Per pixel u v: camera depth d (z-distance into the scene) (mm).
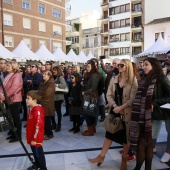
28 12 29234
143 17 37688
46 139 5363
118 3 41281
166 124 3992
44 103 5215
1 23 25984
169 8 36031
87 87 5406
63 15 34844
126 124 3520
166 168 3791
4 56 13281
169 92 3256
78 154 4465
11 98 4945
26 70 7367
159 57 16375
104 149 3805
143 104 3227
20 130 5129
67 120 7363
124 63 3518
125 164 3639
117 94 3668
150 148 3338
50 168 3846
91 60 5590
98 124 6719
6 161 4191
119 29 41406
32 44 29906
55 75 6156
